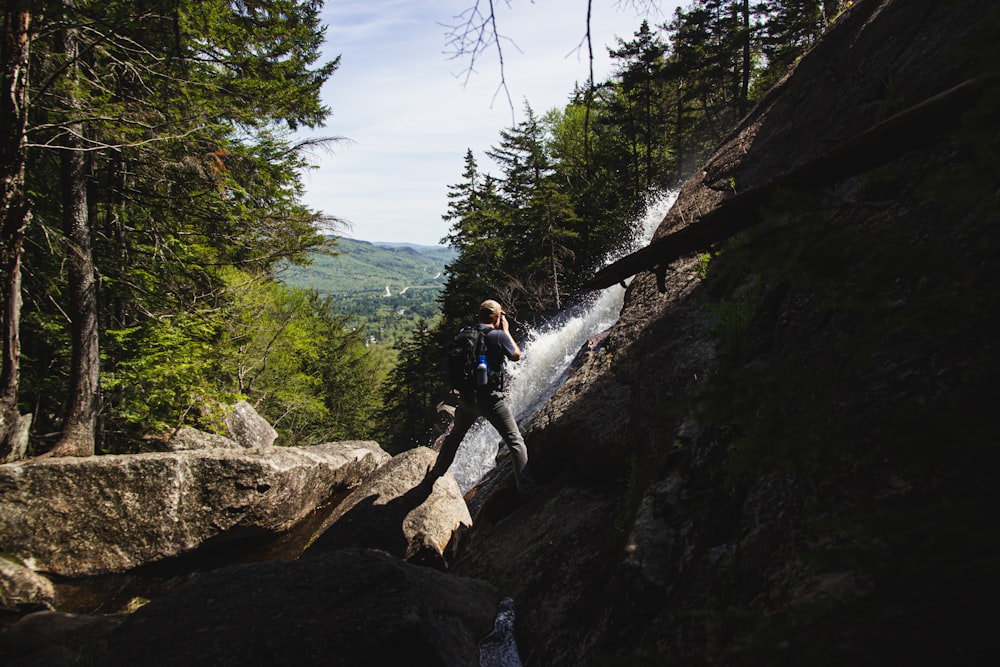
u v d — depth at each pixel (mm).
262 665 2270
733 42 27297
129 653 2402
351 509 4789
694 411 1155
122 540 5262
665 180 32938
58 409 8789
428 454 5375
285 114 10633
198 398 10094
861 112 3350
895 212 2055
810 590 1389
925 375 1498
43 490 5105
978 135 988
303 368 26109
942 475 1214
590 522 3357
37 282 7832
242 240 10234
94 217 8469
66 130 6668
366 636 2367
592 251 29844
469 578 3418
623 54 24469
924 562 852
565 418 4184
